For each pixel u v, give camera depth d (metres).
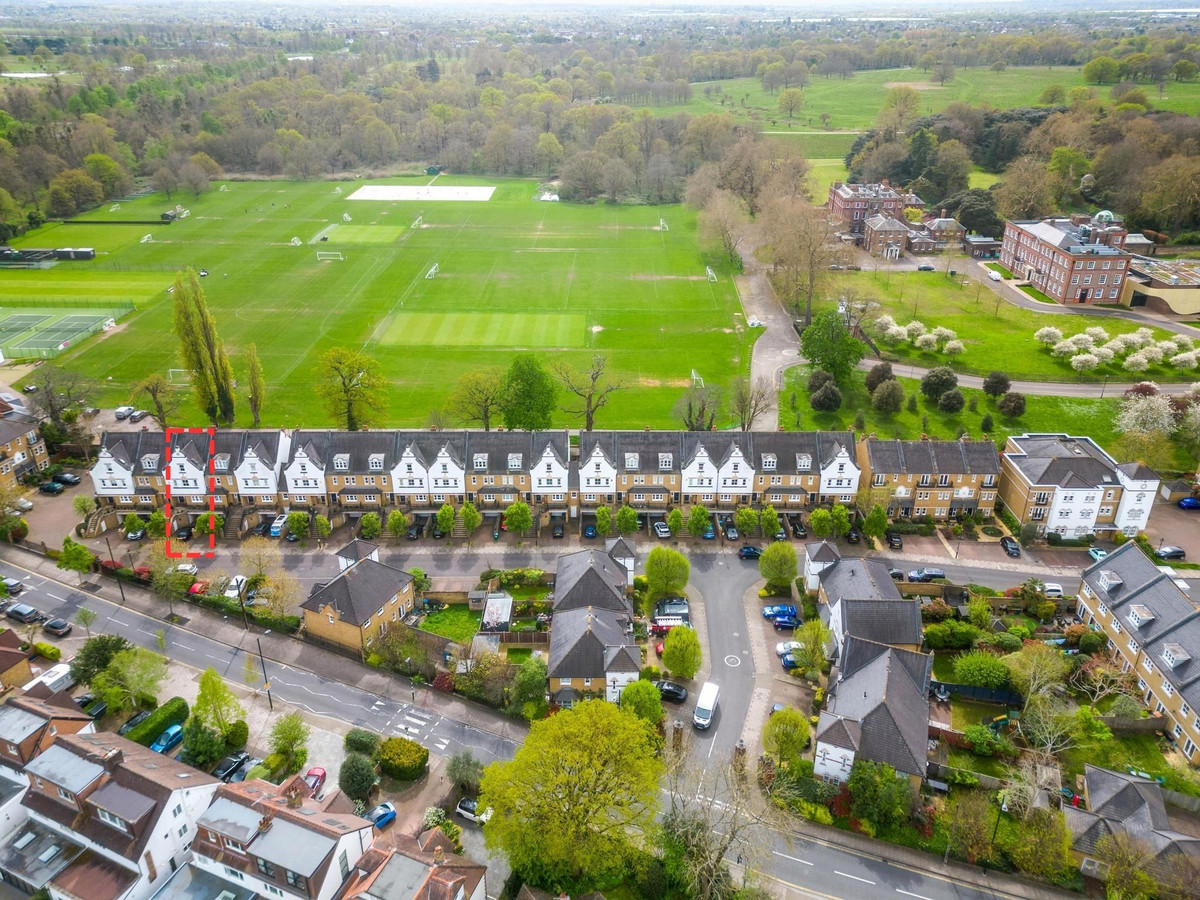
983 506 157.12
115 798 88.06
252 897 84.81
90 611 127.56
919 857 95.62
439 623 131.12
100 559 143.75
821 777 103.62
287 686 118.25
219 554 147.50
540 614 131.75
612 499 159.50
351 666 122.69
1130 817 94.50
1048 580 141.62
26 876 86.75
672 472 157.25
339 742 108.56
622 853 89.50
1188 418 176.75
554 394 172.38
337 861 83.44
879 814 97.31
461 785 100.69
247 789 91.00
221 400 185.75
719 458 156.38
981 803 99.81
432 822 95.56
